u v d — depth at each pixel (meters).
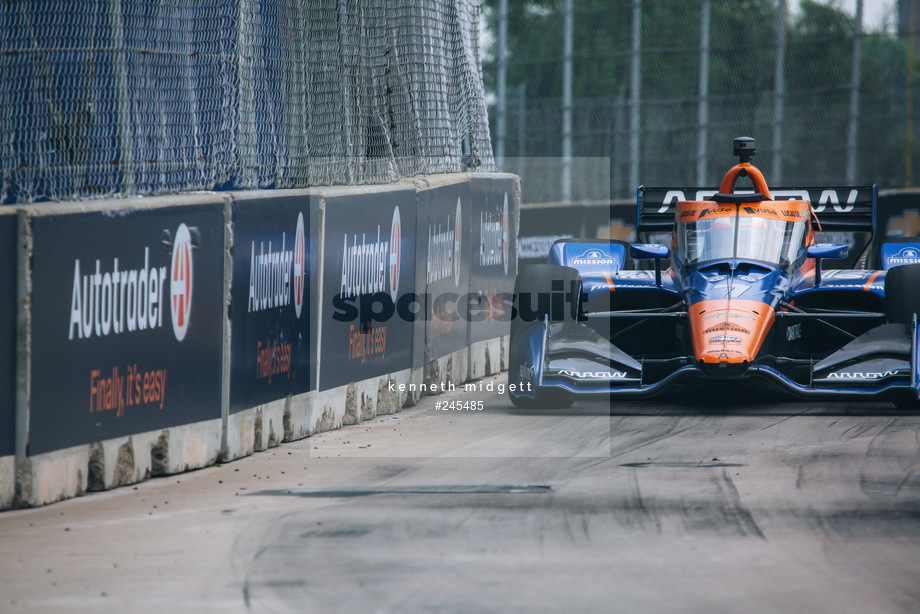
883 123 77.19
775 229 29.81
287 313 25.42
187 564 14.72
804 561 14.43
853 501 17.84
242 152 25.52
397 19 33.44
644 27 88.31
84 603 13.03
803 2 84.44
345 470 21.72
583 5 90.75
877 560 14.45
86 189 21.09
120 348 20.42
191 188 23.83
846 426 25.33
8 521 17.61
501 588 13.39
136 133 22.31
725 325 27.03
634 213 59.16
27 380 18.42
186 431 22.08
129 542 16.00
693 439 24.09
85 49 20.97
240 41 25.38
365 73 31.03
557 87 90.94
